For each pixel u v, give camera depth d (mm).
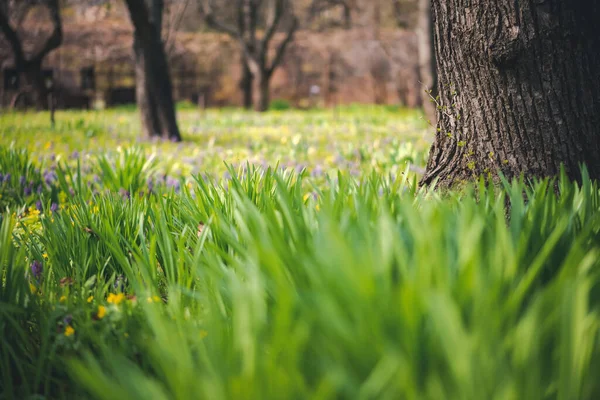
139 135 14508
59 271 3475
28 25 32469
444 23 4355
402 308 1775
